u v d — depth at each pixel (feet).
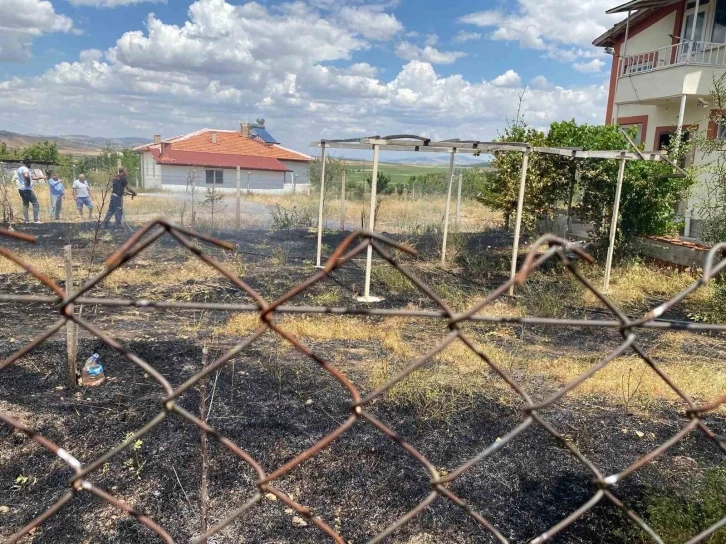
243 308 3.11
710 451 12.07
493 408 13.74
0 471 10.54
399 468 11.14
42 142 89.51
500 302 25.46
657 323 3.41
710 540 8.41
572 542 9.27
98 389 13.87
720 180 28.14
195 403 13.30
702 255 27.86
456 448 11.93
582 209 33.86
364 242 3.07
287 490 10.44
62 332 18.26
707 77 37.22
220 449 11.50
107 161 79.71
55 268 28.73
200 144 110.32
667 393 15.21
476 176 61.67
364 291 26.55
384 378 14.78
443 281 29.27
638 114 48.01
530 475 11.10
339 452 11.57
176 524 9.45
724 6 40.78
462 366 16.53
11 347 16.26
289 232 45.09
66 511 9.61
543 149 26.76
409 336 19.76
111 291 25.05
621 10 45.75
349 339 18.95
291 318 20.79
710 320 23.24
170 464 10.96
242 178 104.22
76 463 3.39
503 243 39.81
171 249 35.35
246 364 15.83
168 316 20.99
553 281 29.22
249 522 9.58
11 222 43.91
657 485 10.64
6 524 9.25
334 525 9.63
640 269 30.27
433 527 9.62
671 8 45.29
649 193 31.07
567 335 21.21
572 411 13.80
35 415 12.40
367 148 29.25
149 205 58.59
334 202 65.36
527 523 9.74
